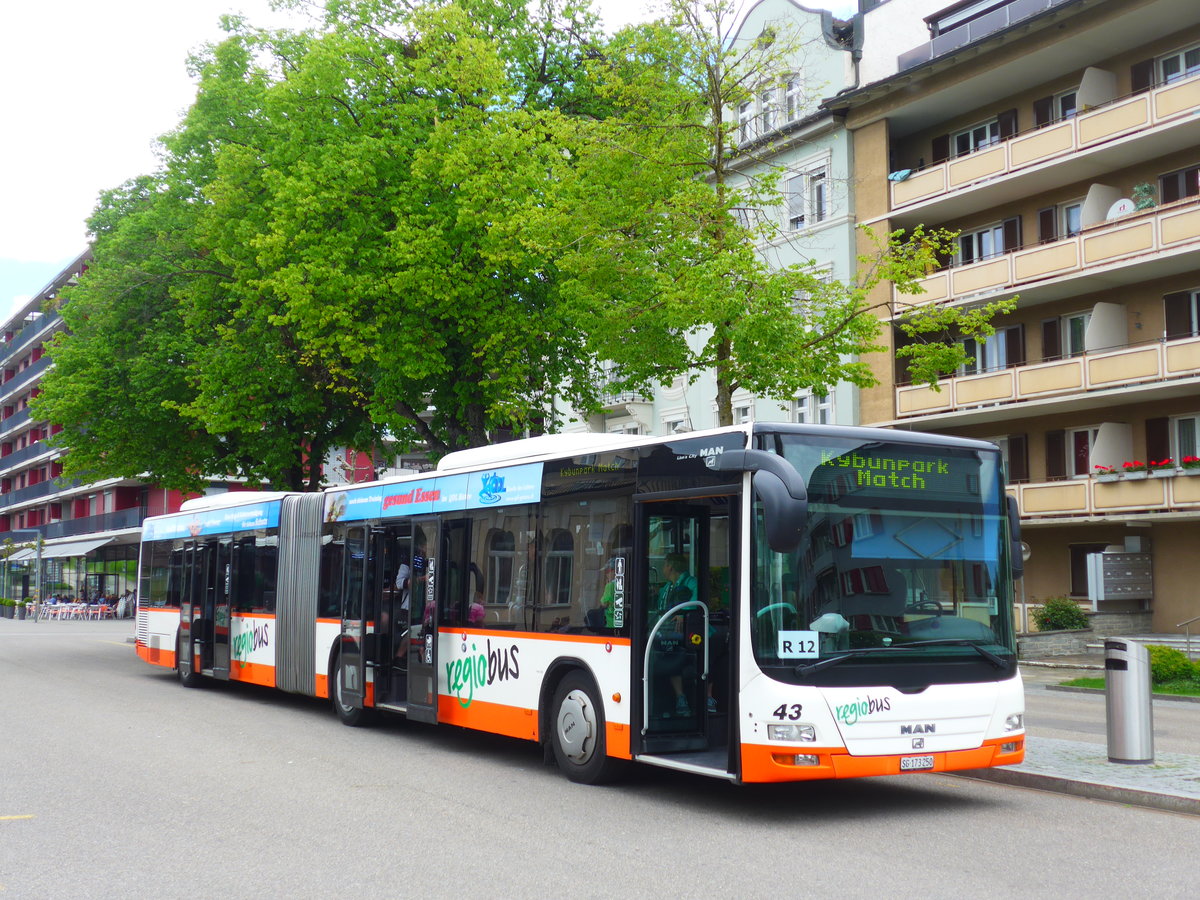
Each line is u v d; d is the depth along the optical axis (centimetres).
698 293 1861
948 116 3612
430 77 2383
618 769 1080
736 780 905
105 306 2920
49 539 8681
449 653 1334
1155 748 1349
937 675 935
